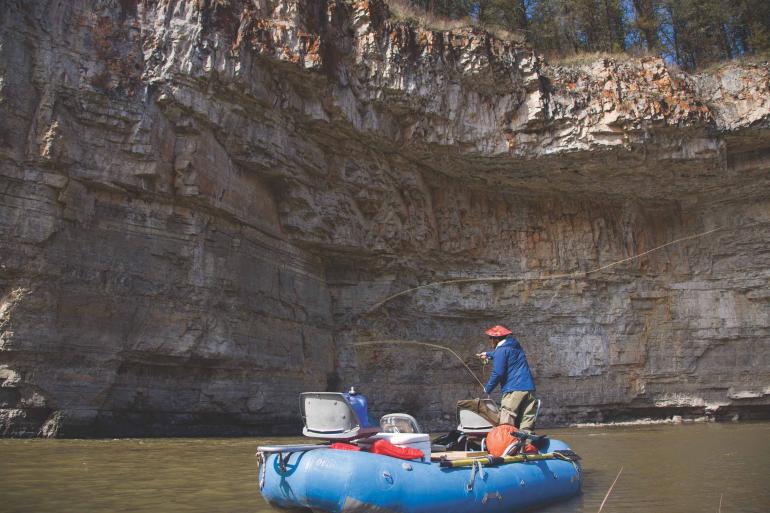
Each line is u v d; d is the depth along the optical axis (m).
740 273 26.33
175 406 15.29
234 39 16.44
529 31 32.16
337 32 18.91
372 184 20.92
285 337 18.62
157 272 15.14
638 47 29.62
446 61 20.89
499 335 8.29
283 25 17.48
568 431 20.48
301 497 5.82
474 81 21.45
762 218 25.97
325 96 18.45
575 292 25.39
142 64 15.24
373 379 21.69
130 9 15.45
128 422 14.45
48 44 14.00
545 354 24.81
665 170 23.80
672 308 26.42
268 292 18.17
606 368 25.48
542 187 24.86
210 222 16.47
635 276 26.33
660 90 22.44
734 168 24.33
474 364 23.91
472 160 22.36
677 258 26.83
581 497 7.82
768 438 16.61
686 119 22.14
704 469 10.44
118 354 14.20
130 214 14.93
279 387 17.92
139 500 6.65
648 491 8.24
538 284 25.02
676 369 26.16
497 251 24.81
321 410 6.61
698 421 25.80
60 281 13.51
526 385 7.90
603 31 33.28
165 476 8.33
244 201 17.50
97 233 14.32
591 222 26.25
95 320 13.93
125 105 14.73
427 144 21.22
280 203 19.00
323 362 20.39
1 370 12.64
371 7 19.64
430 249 22.95
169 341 15.02
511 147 21.94
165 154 15.44
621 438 17.14
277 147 17.89
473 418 8.33
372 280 22.20
